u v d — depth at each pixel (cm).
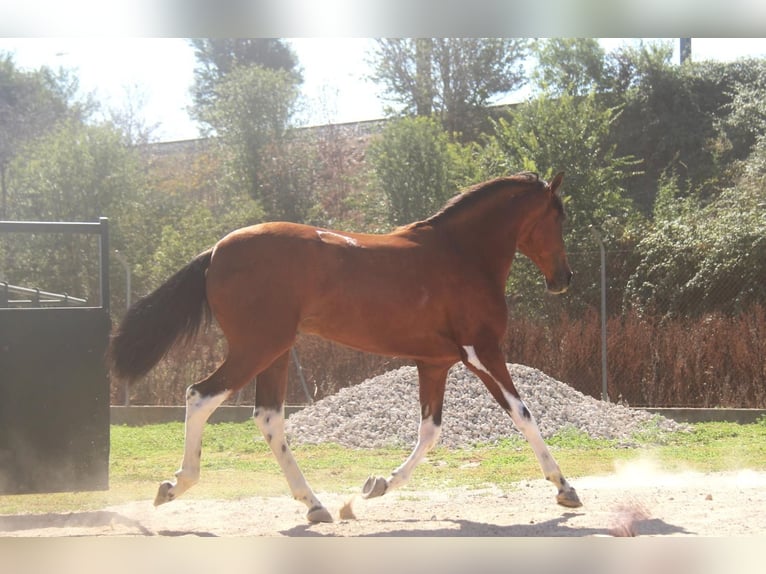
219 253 604
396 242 645
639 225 1727
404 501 698
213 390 587
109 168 2050
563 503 642
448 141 2320
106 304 663
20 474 642
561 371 1362
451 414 1077
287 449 622
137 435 1129
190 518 628
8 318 640
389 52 2888
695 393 1354
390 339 638
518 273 1617
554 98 2278
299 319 607
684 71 2705
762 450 986
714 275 1498
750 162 2125
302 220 2548
